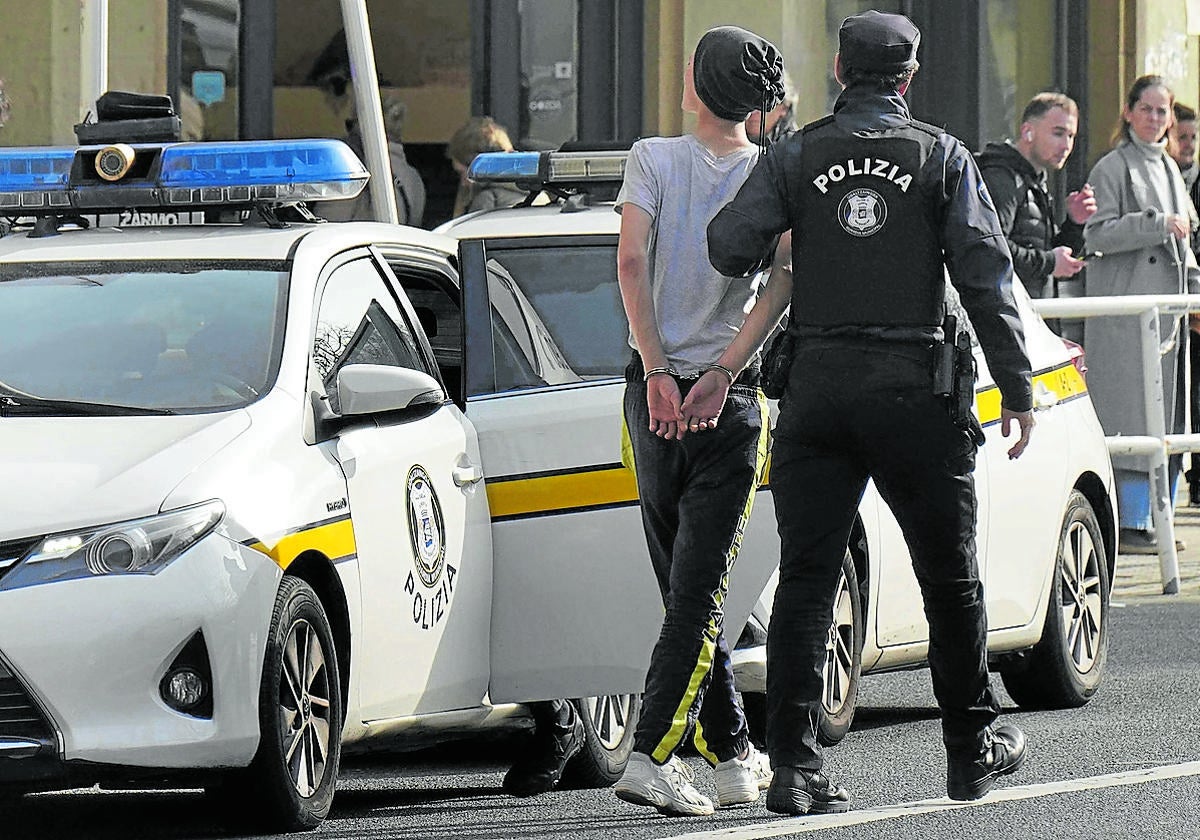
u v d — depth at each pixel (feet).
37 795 70.90
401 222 141.69
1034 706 88.43
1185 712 84.99
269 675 59.93
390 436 66.54
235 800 61.36
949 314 59.62
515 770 71.46
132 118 76.64
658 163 62.64
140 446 61.41
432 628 66.95
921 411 58.85
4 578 57.88
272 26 142.41
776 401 70.38
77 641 57.57
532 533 69.36
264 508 60.44
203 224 74.02
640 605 68.59
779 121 108.37
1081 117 160.15
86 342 67.10
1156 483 120.47
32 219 82.48
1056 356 91.61
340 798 70.69
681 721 62.28
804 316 59.67
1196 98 166.91
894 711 88.38
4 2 133.59
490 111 145.69
